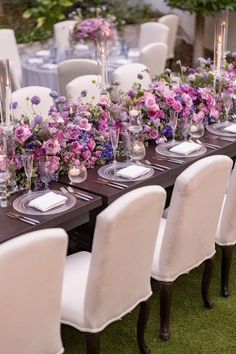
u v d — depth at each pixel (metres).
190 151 3.01
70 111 2.93
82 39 5.48
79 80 3.97
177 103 3.09
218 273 3.14
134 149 2.84
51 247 1.71
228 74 3.78
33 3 8.12
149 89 3.33
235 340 2.55
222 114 3.62
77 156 2.71
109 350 2.48
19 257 1.63
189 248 2.47
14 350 1.78
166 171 2.75
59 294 1.86
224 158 2.36
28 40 7.53
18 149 2.53
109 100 3.08
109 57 5.64
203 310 2.79
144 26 6.57
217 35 3.88
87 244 2.84
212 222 2.55
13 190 2.49
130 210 1.93
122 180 2.64
